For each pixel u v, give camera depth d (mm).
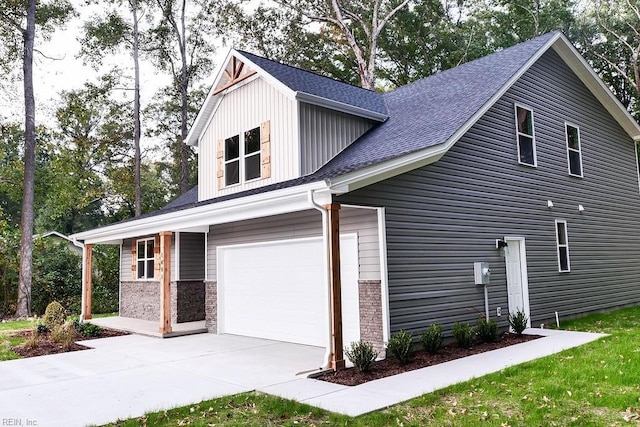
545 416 4773
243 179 11305
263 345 9594
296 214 9758
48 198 25344
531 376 6234
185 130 26172
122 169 26109
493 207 10203
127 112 26375
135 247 15492
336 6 24500
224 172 11922
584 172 13203
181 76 26797
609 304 13297
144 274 15062
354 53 26594
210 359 8320
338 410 5133
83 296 14516
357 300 8312
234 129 11727
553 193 11992
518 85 11414
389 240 8039
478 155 10023
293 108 10078
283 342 9922
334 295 7066
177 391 6188
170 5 25719
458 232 9312
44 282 18766
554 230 11836
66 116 24562
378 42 28219
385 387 5992
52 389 6426
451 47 28953
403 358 7297
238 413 5211
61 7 21281
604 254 13453
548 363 6879
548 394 5473
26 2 19266
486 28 29500
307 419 4938
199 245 13930
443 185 9148
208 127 12688
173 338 10961
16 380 7035
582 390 5566
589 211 13148
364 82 23812
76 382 6809
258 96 11055
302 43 27344
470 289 9398
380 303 7883
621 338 8586
